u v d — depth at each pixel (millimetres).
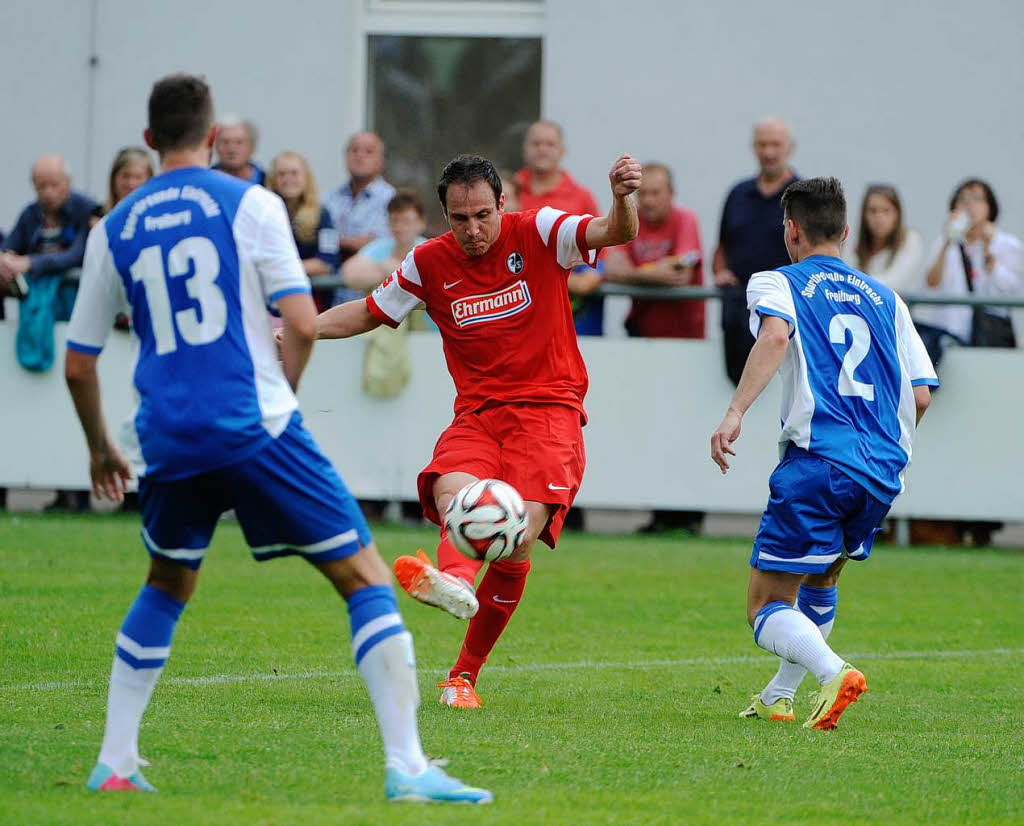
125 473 15539
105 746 14812
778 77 51969
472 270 21219
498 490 19438
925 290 43188
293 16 54031
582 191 42594
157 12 54250
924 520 43000
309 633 26453
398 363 42562
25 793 14453
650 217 42312
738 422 19734
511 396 21234
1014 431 41844
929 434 42188
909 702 22078
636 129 52688
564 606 30812
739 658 25734
